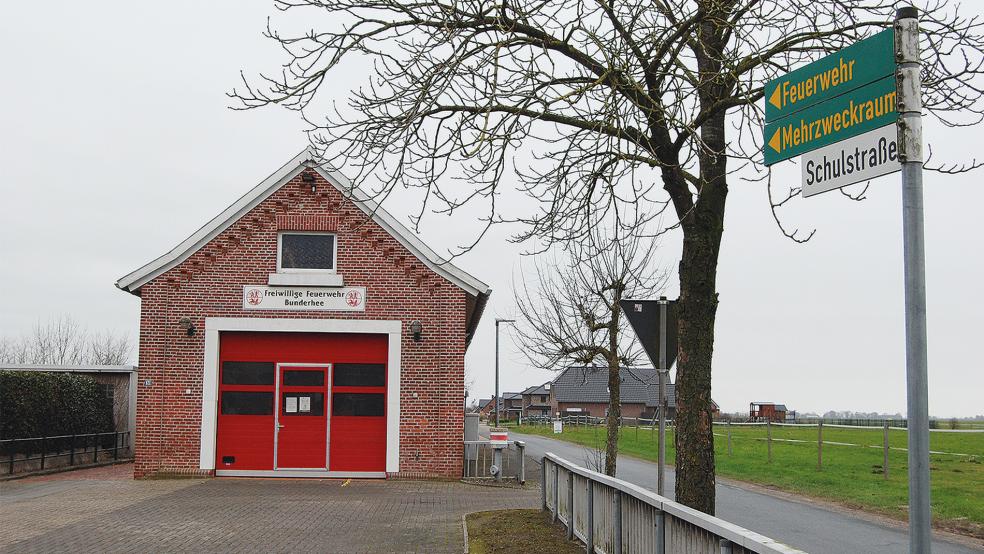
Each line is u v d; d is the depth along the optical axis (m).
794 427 59.00
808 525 14.02
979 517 14.77
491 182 9.07
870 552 11.52
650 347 9.19
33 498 16.44
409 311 20.73
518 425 80.69
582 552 10.20
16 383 21.39
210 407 20.33
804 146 5.05
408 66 8.80
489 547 10.77
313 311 20.66
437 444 20.45
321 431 20.61
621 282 17.09
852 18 8.81
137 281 20.52
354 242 20.80
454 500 16.67
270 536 12.09
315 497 16.84
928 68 8.80
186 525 13.09
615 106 8.16
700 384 8.26
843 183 4.71
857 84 4.60
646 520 7.57
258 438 20.52
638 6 8.70
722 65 8.58
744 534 5.01
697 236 8.41
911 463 3.86
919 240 4.02
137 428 20.23
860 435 46.41
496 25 8.72
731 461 27.55
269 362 20.72
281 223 20.77
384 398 20.77
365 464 20.58
